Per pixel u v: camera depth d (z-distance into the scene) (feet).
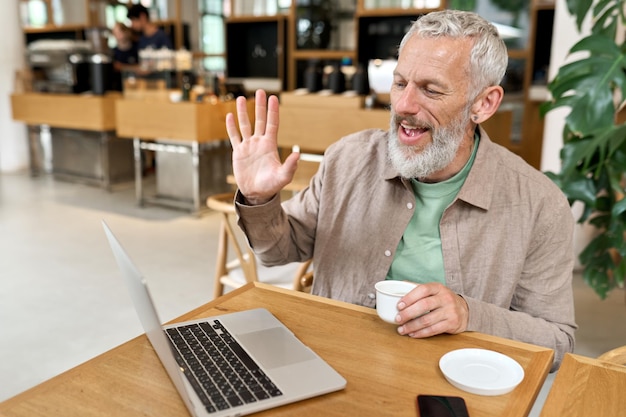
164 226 15.08
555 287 4.49
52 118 19.25
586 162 7.72
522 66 17.33
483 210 4.51
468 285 4.57
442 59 4.05
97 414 2.78
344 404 2.91
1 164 22.13
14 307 9.93
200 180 16.44
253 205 4.31
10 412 2.79
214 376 3.07
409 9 18.22
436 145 4.21
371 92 13.53
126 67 18.07
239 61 22.85
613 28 8.05
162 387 3.01
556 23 11.16
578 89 7.59
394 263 4.77
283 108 13.71
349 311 4.04
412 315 3.59
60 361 8.16
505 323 4.03
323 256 4.97
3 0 21.25
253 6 21.86
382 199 4.77
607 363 3.45
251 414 2.80
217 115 15.85
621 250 8.09
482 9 17.49
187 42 25.48
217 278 7.87
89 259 12.38
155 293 10.66
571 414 2.94
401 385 3.10
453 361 3.31
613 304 10.43
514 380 3.12
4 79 21.58
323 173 5.11
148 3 25.46
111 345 8.66
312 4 20.77
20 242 13.47
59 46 20.39
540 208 4.49
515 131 17.46
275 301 4.17
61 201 17.49
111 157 19.57
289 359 3.28
